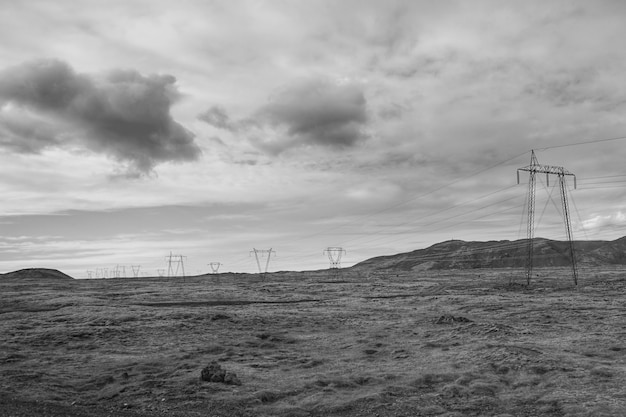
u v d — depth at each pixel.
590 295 106.00
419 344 52.50
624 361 41.34
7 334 59.00
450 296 111.75
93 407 30.20
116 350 49.94
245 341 55.12
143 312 79.62
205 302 112.25
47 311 92.06
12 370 39.00
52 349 50.69
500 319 72.00
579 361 40.75
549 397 31.30
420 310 86.56
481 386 34.31
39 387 34.34
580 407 28.92
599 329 59.16
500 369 38.84
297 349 51.78
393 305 97.62
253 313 80.00
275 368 41.75
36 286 188.75
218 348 50.59
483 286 141.25
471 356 43.81
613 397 30.64
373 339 56.44
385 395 32.97
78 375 38.97
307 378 37.62
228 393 33.03
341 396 32.97
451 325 64.81
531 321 68.56
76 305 98.94
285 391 34.06
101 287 180.38
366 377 37.88
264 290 145.38
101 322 68.75
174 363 43.22
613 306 82.88
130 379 37.56
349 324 69.81
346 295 128.38
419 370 40.16
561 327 61.62
